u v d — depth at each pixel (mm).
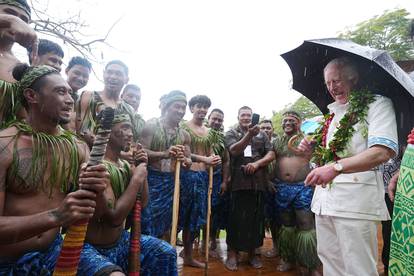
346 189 1959
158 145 3324
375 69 1952
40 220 1282
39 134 1557
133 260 1904
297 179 3648
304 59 2424
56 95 1546
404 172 1731
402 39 7652
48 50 2744
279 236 3711
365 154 1781
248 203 3736
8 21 1626
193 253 4309
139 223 1994
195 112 3980
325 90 2586
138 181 2029
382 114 1885
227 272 3535
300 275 3480
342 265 2111
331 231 2113
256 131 3602
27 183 1484
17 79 1716
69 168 1625
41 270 1522
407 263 1651
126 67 3088
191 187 3570
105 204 1801
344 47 1925
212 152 3984
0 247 1446
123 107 3076
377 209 1938
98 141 1297
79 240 1324
